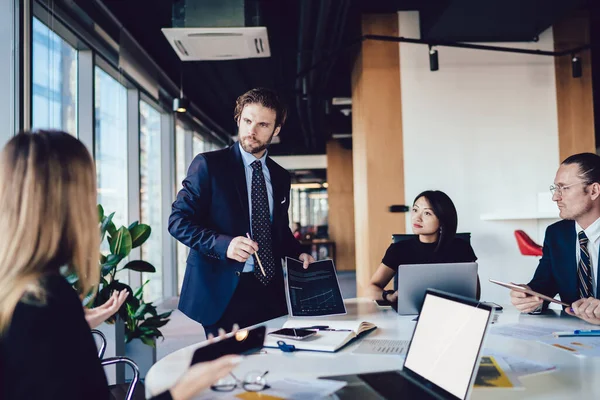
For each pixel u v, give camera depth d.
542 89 4.31
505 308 2.01
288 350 1.32
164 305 6.06
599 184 1.87
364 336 1.50
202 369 0.84
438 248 2.38
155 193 6.19
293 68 6.54
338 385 1.03
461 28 4.09
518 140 4.30
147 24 4.65
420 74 4.35
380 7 4.33
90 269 0.91
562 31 4.33
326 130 9.45
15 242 0.82
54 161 0.85
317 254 11.10
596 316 1.55
